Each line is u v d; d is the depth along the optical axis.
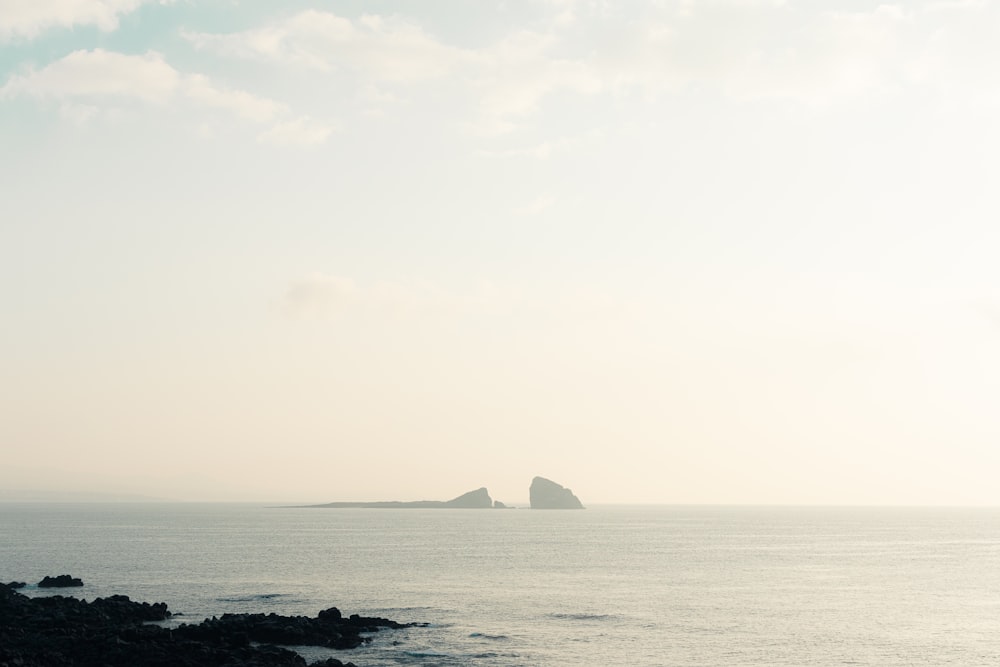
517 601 120.19
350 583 139.25
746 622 105.00
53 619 87.62
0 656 68.50
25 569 157.38
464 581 143.75
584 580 147.25
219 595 123.56
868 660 85.12
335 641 85.19
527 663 80.81
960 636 97.44
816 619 107.94
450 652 84.19
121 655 73.81
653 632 97.56
